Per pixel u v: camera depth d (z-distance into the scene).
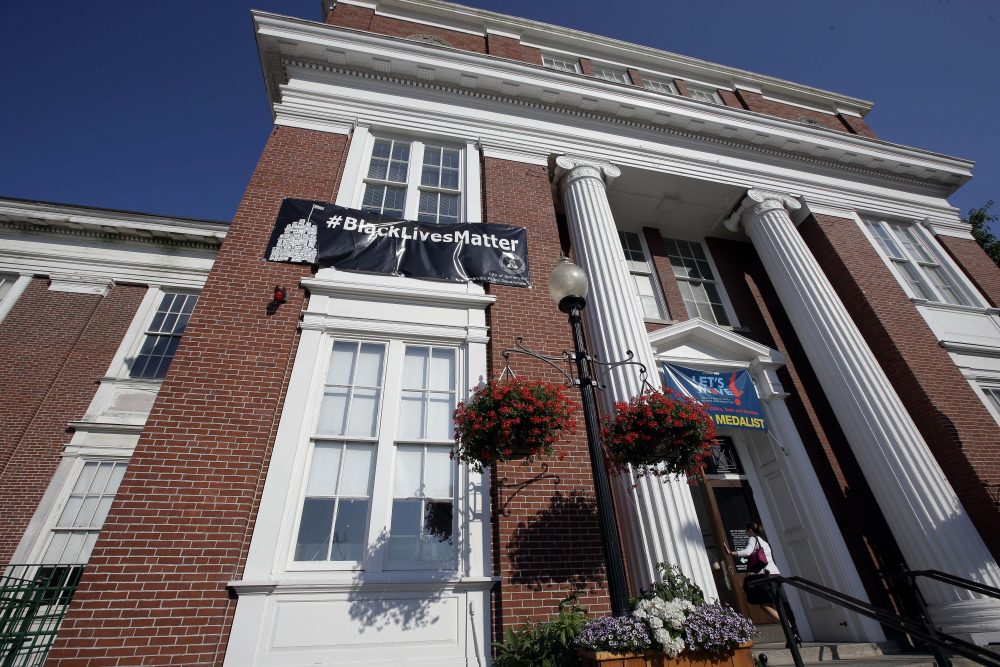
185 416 5.54
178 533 4.89
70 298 11.80
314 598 4.98
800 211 11.71
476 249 7.95
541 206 9.06
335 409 6.25
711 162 11.41
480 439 5.08
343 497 5.71
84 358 11.12
